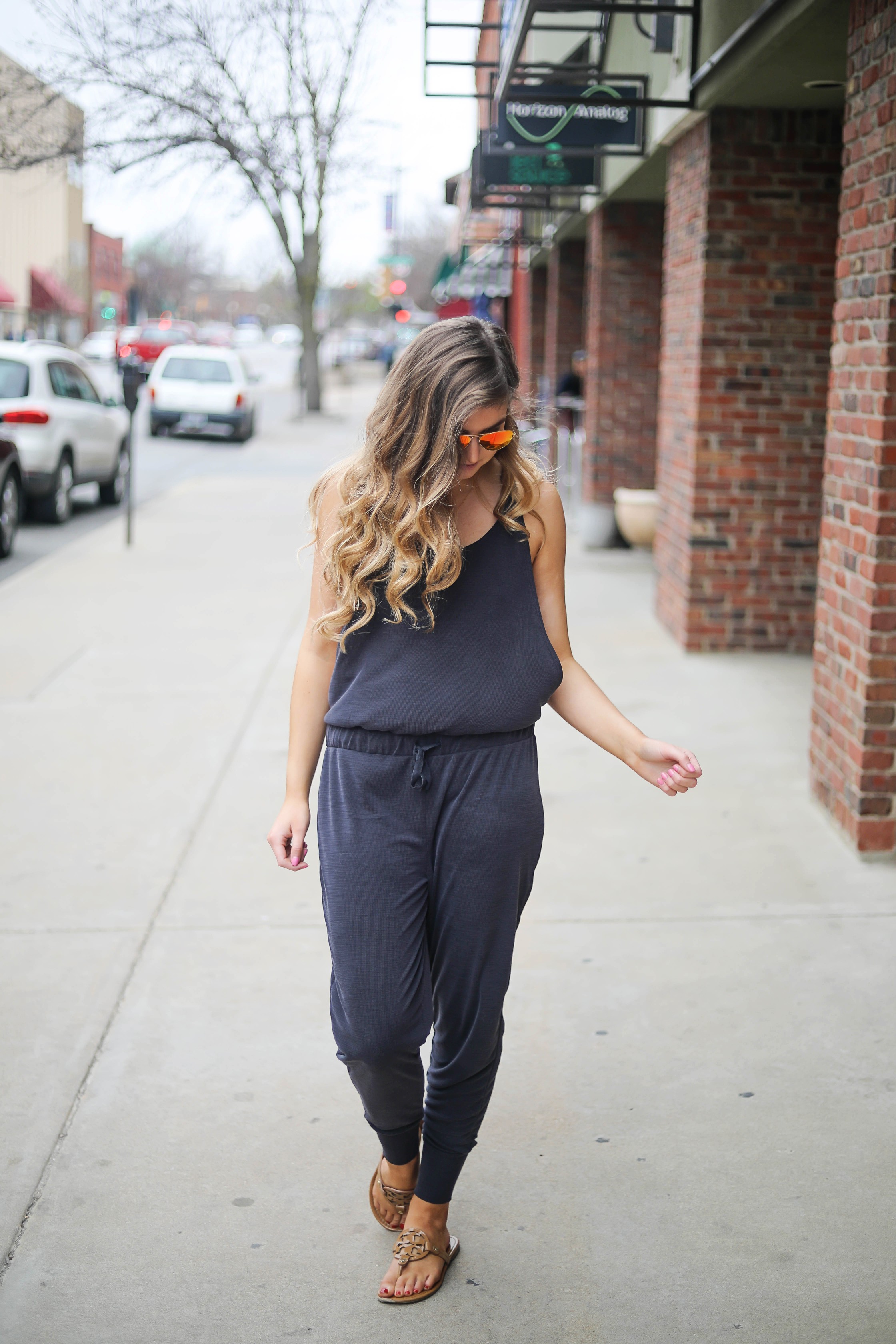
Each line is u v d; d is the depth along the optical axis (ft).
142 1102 10.34
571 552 39.93
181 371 80.59
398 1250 8.25
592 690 8.18
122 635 27.40
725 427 25.41
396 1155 8.48
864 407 14.96
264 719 21.26
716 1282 8.30
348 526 7.43
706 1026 11.50
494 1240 8.74
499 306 84.12
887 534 14.65
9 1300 8.14
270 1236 8.79
